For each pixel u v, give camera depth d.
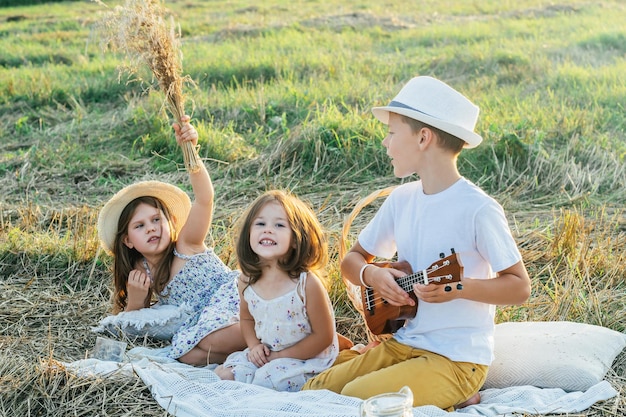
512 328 4.35
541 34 14.96
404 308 3.83
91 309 5.13
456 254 3.57
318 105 9.39
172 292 4.82
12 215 6.71
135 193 4.74
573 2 19.81
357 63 12.20
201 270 4.78
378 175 7.59
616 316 4.75
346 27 16.34
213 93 10.28
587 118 8.70
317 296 4.09
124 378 3.95
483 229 3.70
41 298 5.28
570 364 3.95
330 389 3.88
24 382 3.88
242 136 8.67
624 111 9.31
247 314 4.28
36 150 8.22
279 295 4.11
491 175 7.36
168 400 3.73
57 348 4.66
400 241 3.97
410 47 14.19
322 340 4.13
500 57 12.24
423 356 3.79
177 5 22.09
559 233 5.78
